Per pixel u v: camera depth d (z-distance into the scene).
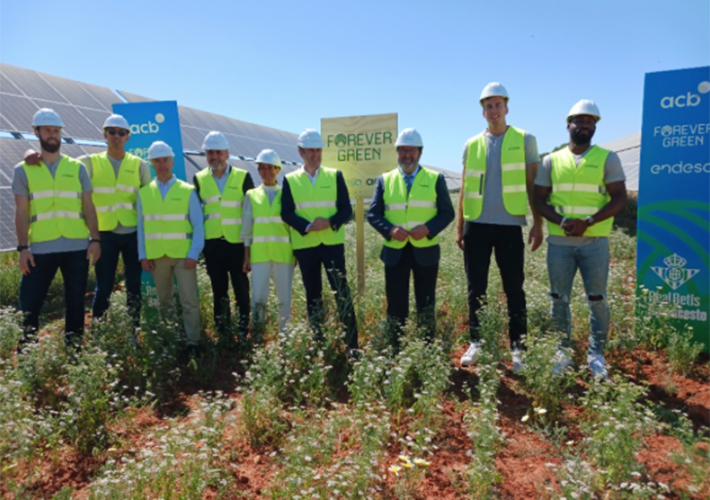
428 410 3.96
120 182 5.98
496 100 5.02
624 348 5.18
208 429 3.58
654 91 5.45
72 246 5.46
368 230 13.46
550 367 4.25
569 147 5.00
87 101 16.39
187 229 5.79
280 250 5.80
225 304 6.00
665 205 5.53
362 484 3.11
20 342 5.35
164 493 3.18
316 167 5.59
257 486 3.45
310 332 5.00
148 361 5.03
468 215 5.23
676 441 3.80
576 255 4.94
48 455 3.80
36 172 5.30
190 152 16.77
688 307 5.49
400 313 5.42
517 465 3.61
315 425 3.81
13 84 14.05
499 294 7.14
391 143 6.75
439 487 3.39
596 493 3.25
